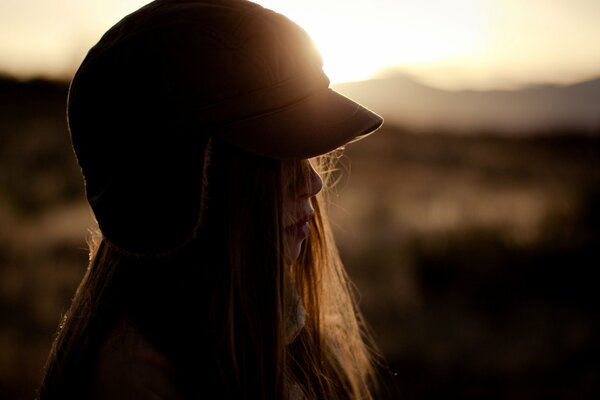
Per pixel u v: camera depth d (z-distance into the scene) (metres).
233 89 1.00
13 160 21.84
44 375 1.12
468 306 7.12
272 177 1.04
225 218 1.03
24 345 5.70
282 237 1.05
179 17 1.02
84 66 1.08
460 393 4.99
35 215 13.09
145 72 1.00
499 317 6.77
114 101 1.02
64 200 15.44
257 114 1.01
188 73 0.99
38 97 46.19
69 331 1.10
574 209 10.72
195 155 0.99
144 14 1.05
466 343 5.94
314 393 1.36
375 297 7.39
